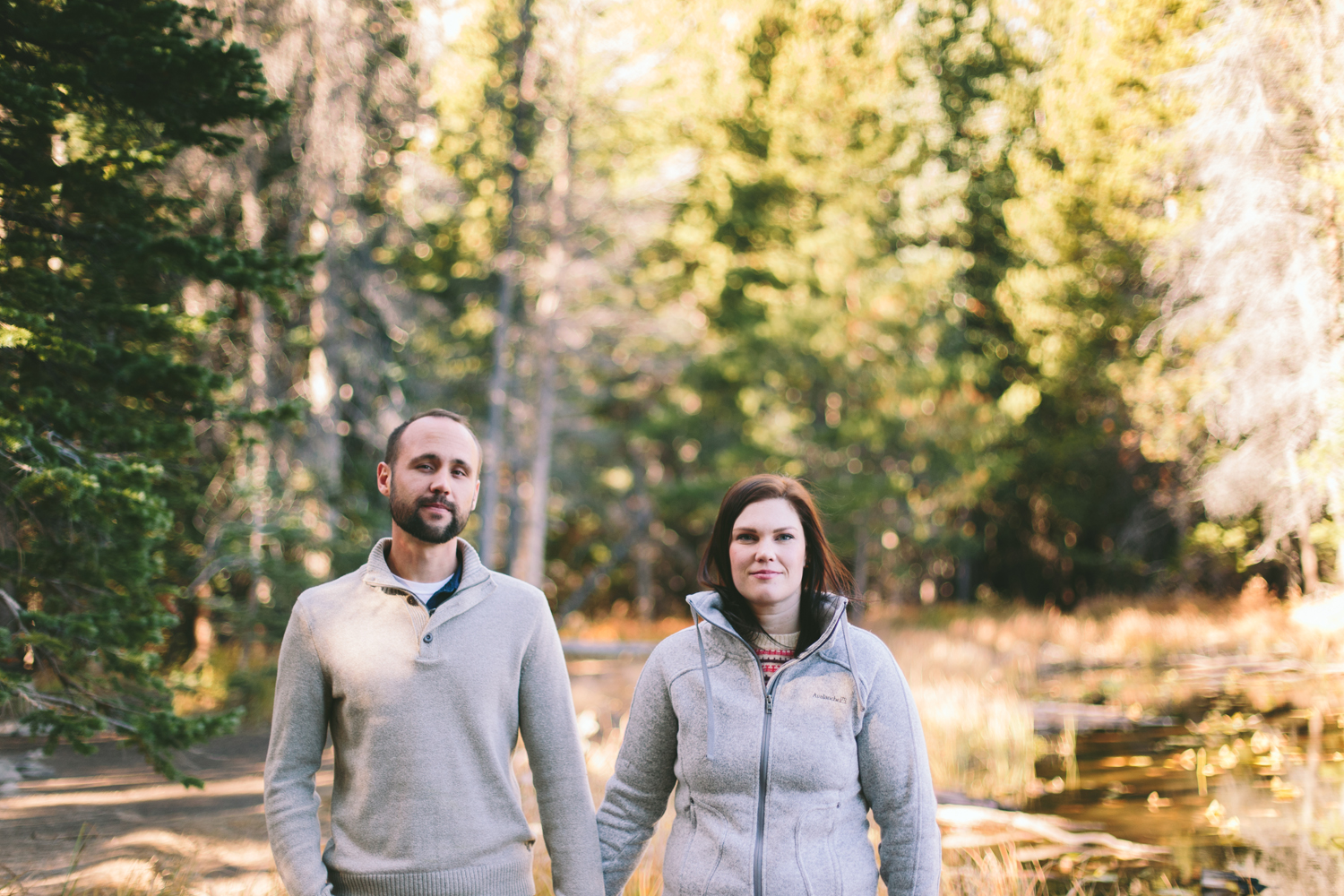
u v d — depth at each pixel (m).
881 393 18.80
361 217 13.60
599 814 2.38
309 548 11.13
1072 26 13.41
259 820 5.19
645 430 22.05
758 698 2.15
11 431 4.29
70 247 5.05
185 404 5.32
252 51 4.82
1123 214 13.17
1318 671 8.73
